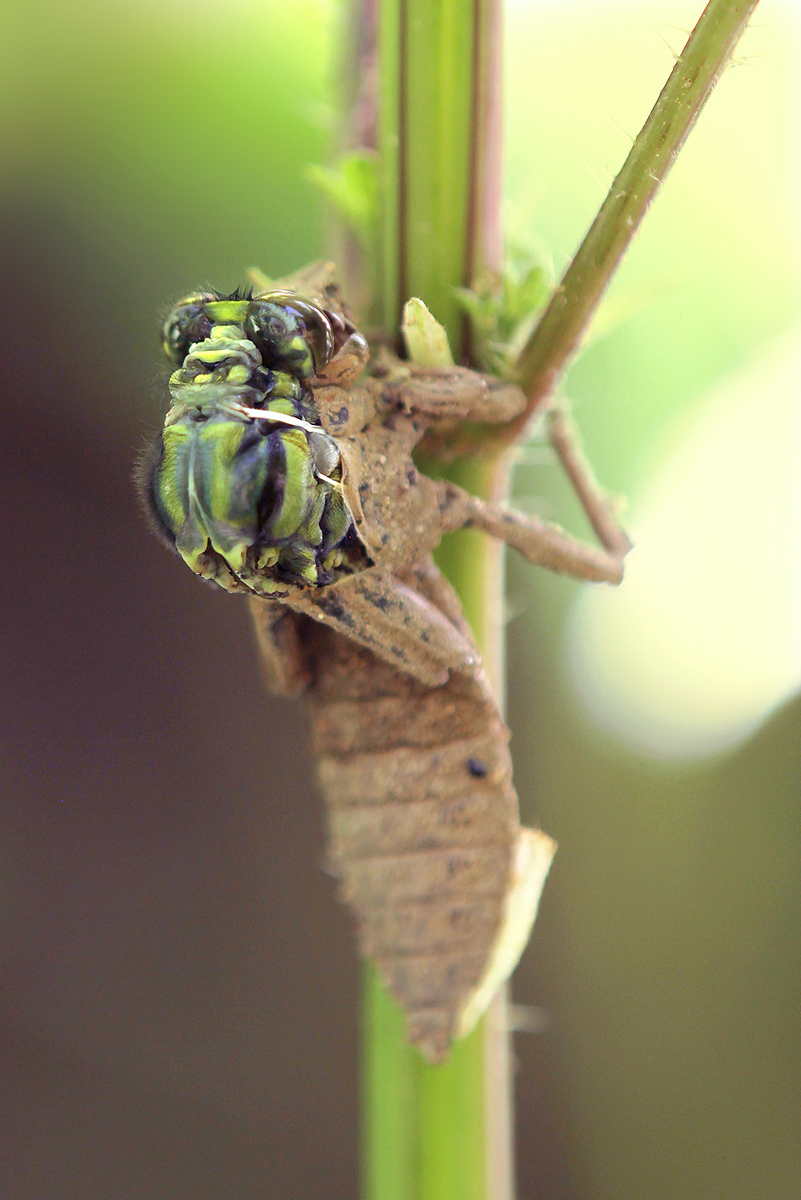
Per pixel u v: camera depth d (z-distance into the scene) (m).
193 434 0.19
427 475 0.20
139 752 0.33
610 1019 0.31
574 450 0.21
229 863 0.33
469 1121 0.21
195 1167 0.31
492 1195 0.21
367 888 0.21
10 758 0.33
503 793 0.20
